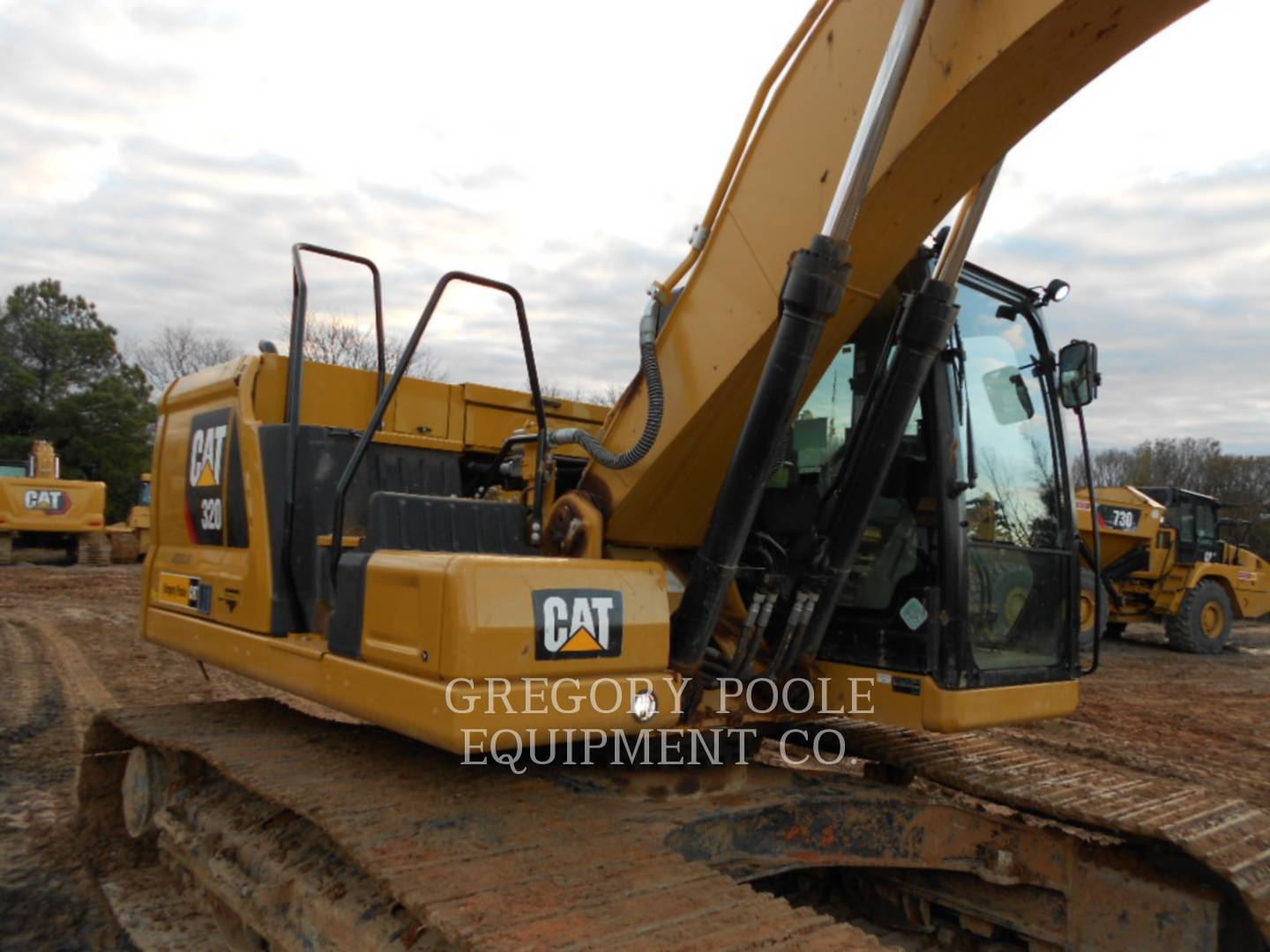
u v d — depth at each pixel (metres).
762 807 3.30
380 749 3.60
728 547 2.93
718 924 2.15
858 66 2.67
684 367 3.12
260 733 3.92
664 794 3.32
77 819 4.71
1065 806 3.38
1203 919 3.09
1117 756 7.15
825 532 3.15
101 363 41.97
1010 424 3.79
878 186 2.57
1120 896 3.30
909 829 3.59
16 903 4.01
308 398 4.23
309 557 3.69
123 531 24.39
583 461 4.12
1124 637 16.02
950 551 3.24
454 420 4.72
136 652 10.31
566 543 3.41
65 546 23.47
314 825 3.25
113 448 38.69
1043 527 3.84
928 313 2.88
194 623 4.23
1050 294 3.90
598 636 2.76
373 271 4.44
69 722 7.10
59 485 22.19
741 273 2.97
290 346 3.88
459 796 3.00
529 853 2.55
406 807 2.87
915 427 3.41
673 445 3.15
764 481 2.85
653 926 2.12
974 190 2.82
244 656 3.74
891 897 4.01
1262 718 9.06
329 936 2.73
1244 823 3.32
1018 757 4.06
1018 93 2.37
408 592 2.76
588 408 5.25
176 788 4.18
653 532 3.41
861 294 2.87
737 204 2.99
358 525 3.81
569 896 2.27
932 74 2.42
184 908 3.93
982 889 3.72
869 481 3.03
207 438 4.34
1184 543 14.27
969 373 3.61
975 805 4.19
